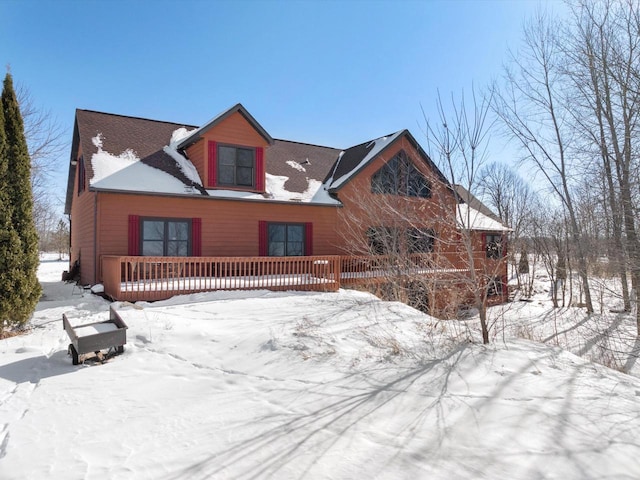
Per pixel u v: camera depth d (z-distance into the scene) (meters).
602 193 12.05
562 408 3.89
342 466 2.93
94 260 11.60
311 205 15.08
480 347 5.80
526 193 32.19
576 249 16.94
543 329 13.50
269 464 2.97
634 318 14.39
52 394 4.42
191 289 10.38
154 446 3.29
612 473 2.84
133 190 11.69
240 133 13.99
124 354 5.77
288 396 4.27
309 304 9.16
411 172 14.77
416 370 4.89
